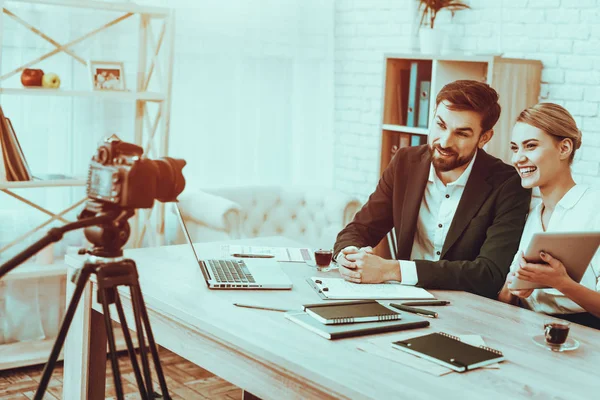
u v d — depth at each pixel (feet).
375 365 5.50
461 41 14.74
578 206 8.06
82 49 12.64
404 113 14.57
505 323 6.81
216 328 6.30
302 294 7.47
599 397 5.08
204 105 14.65
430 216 9.43
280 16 15.57
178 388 11.32
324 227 14.39
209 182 14.98
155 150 12.89
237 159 15.34
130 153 5.17
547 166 8.14
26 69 11.35
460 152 8.74
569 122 8.11
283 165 16.19
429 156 9.41
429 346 5.83
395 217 9.63
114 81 12.20
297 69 16.14
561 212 8.17
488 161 9.11
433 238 9.41
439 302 7.37
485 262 8.27
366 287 7.75
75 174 12.89
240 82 15.12
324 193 14.53
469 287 8.07
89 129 12.93
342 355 5.70
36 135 12.46
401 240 9.46
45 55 11.74
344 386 5.08
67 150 12.77
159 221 12.91
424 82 13.99
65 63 12.50
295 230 14.67
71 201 12.86
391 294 7.55
